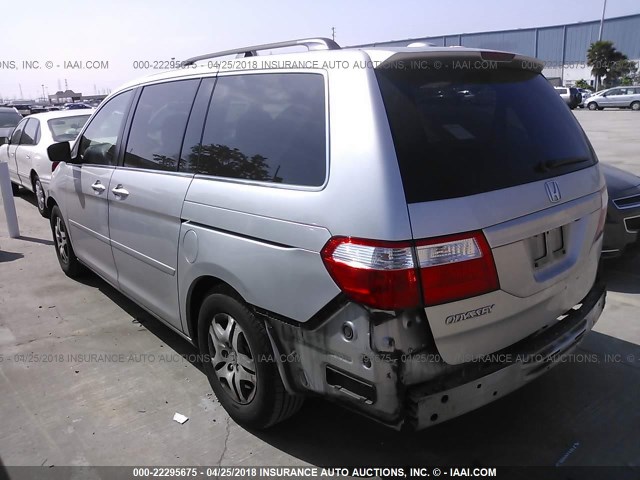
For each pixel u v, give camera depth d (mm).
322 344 2230
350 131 2172
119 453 2748
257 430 2893
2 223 7965
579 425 2877
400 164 2068
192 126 3049
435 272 2016
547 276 2441
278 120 2529
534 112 2684
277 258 2338
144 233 3354
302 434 2873
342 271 2076
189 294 2982
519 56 2666
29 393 3314
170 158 3172
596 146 14281
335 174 2174
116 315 4461
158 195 3139
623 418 2918
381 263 1986
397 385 2059
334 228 2123
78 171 4344
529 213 2322
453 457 2674
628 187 4906
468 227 2096
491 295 2172
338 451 2734
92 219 4180
